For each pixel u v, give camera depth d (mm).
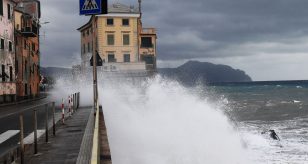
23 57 47219
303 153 22031
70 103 21875
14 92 40844
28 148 10945
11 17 42125
